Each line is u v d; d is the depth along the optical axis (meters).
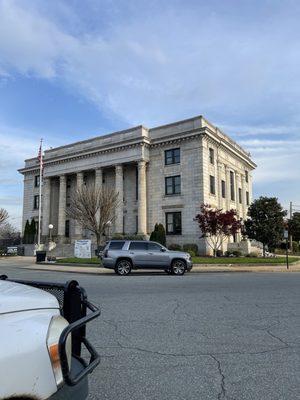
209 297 11.20
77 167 51.56
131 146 46.19
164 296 11.45
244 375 4.74
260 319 8.02
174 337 6.56
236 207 50.84
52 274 21.73
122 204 46.75
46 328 2.44
